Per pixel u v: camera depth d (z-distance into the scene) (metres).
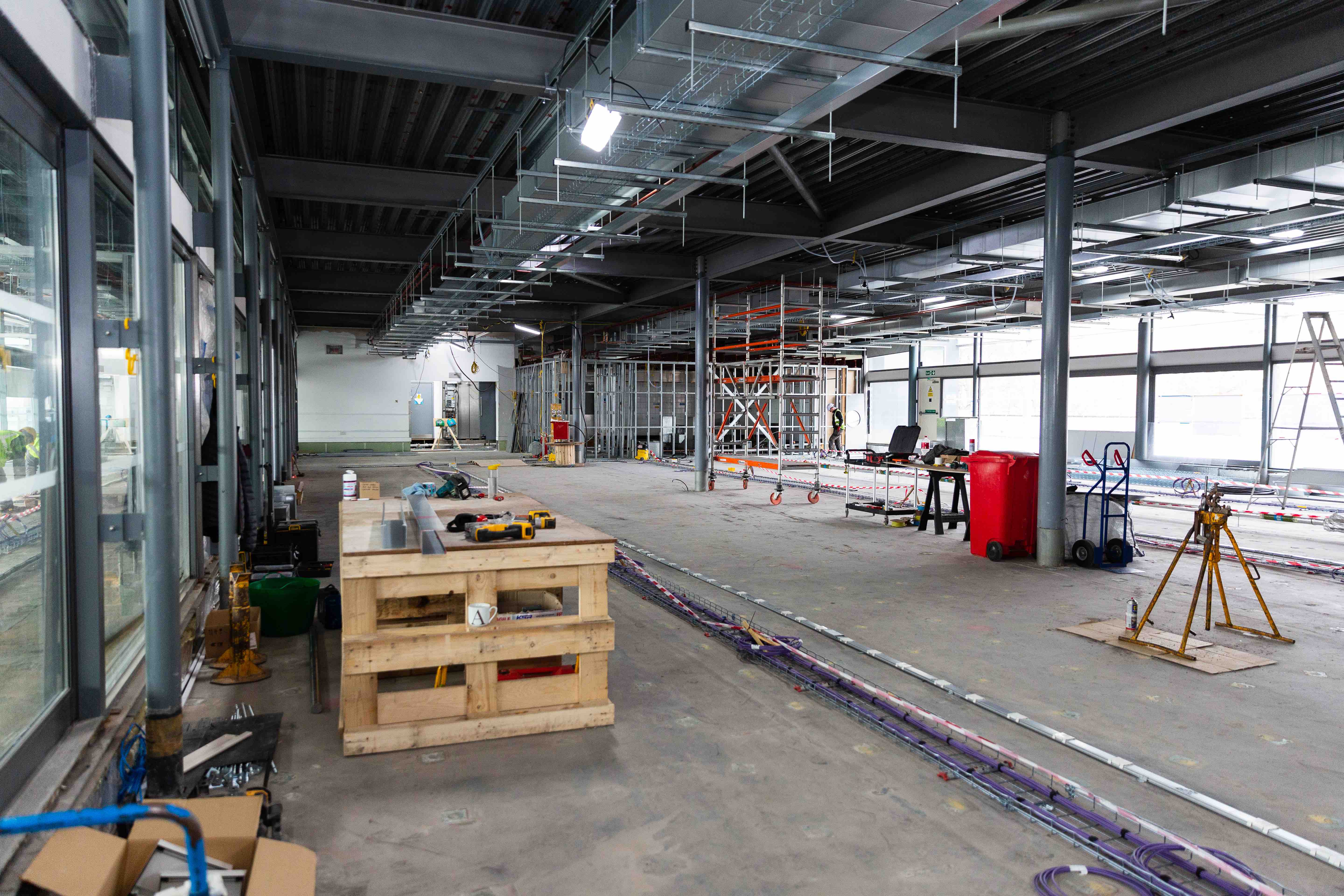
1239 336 16.34
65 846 1.79
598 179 6.66
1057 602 6.36
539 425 25.59
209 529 5.43
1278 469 15.61
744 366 20.31
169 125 4.03
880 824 2.96
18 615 2.54
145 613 2.85
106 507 3.52
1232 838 2.88
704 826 2.92
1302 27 5.50
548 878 2.58
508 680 3.87
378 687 4.00
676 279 15.36
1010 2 3.78
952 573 7.44
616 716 3.96
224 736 3.36
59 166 2.89
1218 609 6.17
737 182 6.55
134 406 4.08
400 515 4.57
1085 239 9.23
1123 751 3.60
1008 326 17.75
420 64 5.73
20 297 2.60
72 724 2.94
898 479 16.89
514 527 3.72
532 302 19.80
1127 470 7.87
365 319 24.30
